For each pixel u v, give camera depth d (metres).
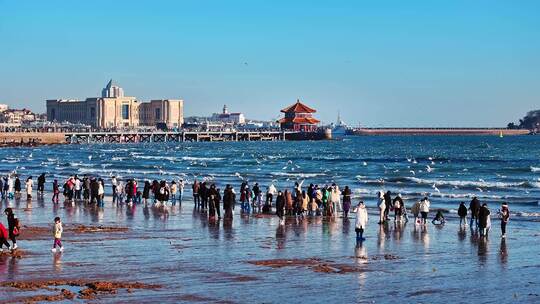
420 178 127.50
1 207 69.38
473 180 121.62
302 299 31.48
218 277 35.50
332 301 31.31
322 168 164.62
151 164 178.88
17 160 195.25
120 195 74.62
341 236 50.69
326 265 39.38
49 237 47.22
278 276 36.06
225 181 116.06
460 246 47.09
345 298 31.86
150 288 32.81
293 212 62.59
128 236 49.22
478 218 53.88
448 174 139.62
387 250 45.06
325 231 53.19
